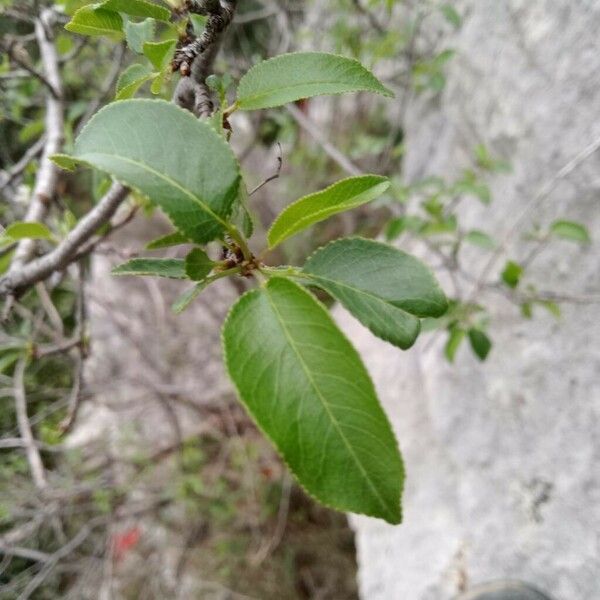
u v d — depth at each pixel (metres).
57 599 0.67
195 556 0.72
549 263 0.43
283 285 0.11
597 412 0.38
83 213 0.55
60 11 0.28
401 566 0.55
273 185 0.88
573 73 0.42
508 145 0.51
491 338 0.49
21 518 0.68
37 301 0.53
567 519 0.40
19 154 0.47
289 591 0.69
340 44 0.58
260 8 0.77
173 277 0.13
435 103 0.72
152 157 0.11
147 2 0.13
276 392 0.10
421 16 0.57
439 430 0.55
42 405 0.71
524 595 0.40
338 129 0.90
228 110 0.14
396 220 0.44
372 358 0.70
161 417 0.83
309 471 0.10
